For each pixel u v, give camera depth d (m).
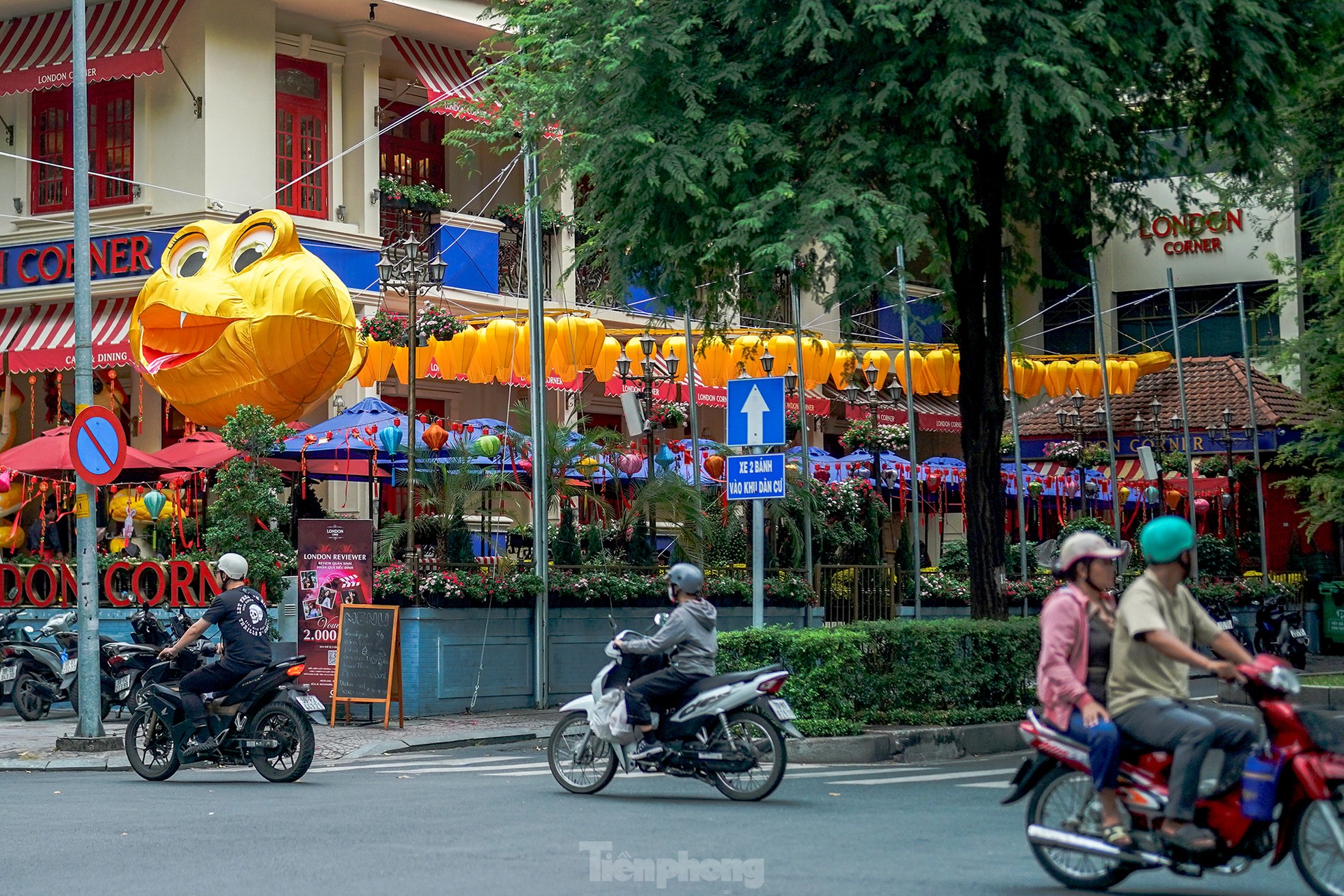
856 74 16.03
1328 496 28.58
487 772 14.03
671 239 16.56
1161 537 7.65
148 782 13.46
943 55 15.65
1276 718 7.30
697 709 11.48
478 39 29.69
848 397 27.20
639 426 21.70
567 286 31.27
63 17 27.06
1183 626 7.76
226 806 11.33
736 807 11.07
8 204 27.67
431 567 19.59
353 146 28.27
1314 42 17.06
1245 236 41.59
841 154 15.55
